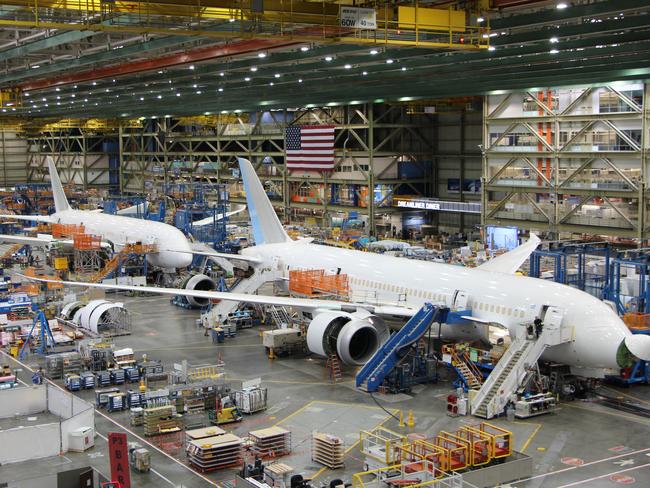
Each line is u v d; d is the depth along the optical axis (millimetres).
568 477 31375
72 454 34406
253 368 48031
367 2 42312
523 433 36469
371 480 30766
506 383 39188
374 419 38562
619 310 49938
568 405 40781
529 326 40562
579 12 42500
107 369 46625
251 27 40188
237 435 36219
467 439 33156
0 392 39531
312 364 49000
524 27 44969
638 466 32531
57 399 39812
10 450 33625
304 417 38969
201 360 49906
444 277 47938
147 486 30906
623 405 40781
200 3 38188
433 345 48500
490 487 30297
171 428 37125
